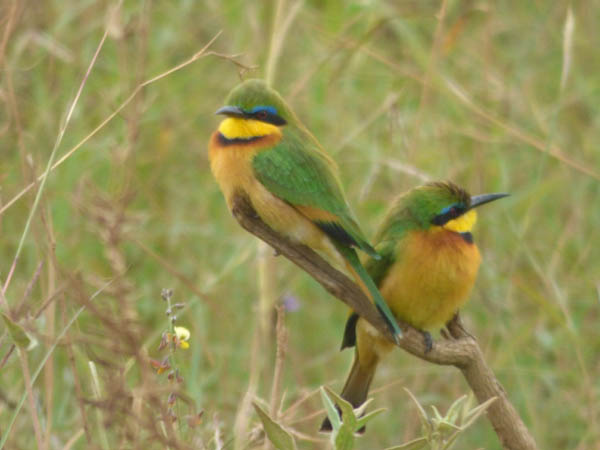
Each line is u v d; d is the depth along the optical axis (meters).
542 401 11.37
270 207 8.56
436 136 13.04
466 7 14.75
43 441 7.77
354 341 8.75
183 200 12.78
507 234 12.57
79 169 11.38
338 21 14.02
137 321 6.41
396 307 8.66
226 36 13.84
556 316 10.88
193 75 13.66
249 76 12.73
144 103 12.21
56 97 11.81
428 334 8.65
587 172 11.57
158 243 12.14
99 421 6.98
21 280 10.29
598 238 12.73
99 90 12.21
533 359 11.55
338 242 8.52
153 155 12.56
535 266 11.16
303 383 10.71
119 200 7.85
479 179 12.67
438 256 8.50
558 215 13.26
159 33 13.40
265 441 7.45
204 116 13.49
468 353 7.14
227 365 10.55
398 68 12.09
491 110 14.09
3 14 10.95
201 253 12.23
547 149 11.55
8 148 11.02
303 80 12.12
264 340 10.45
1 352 8.71
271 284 10.58
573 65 14.53
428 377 11.43
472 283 8.69
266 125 8.74
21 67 12.12
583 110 14.28
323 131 13.18
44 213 8.38
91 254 10.90
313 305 12.31
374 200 12.22
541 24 14.98
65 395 9.40
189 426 6.50
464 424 6.46
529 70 14.64
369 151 12.41
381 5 13.41
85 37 12.91
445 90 12.04
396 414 10.98
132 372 8.54
